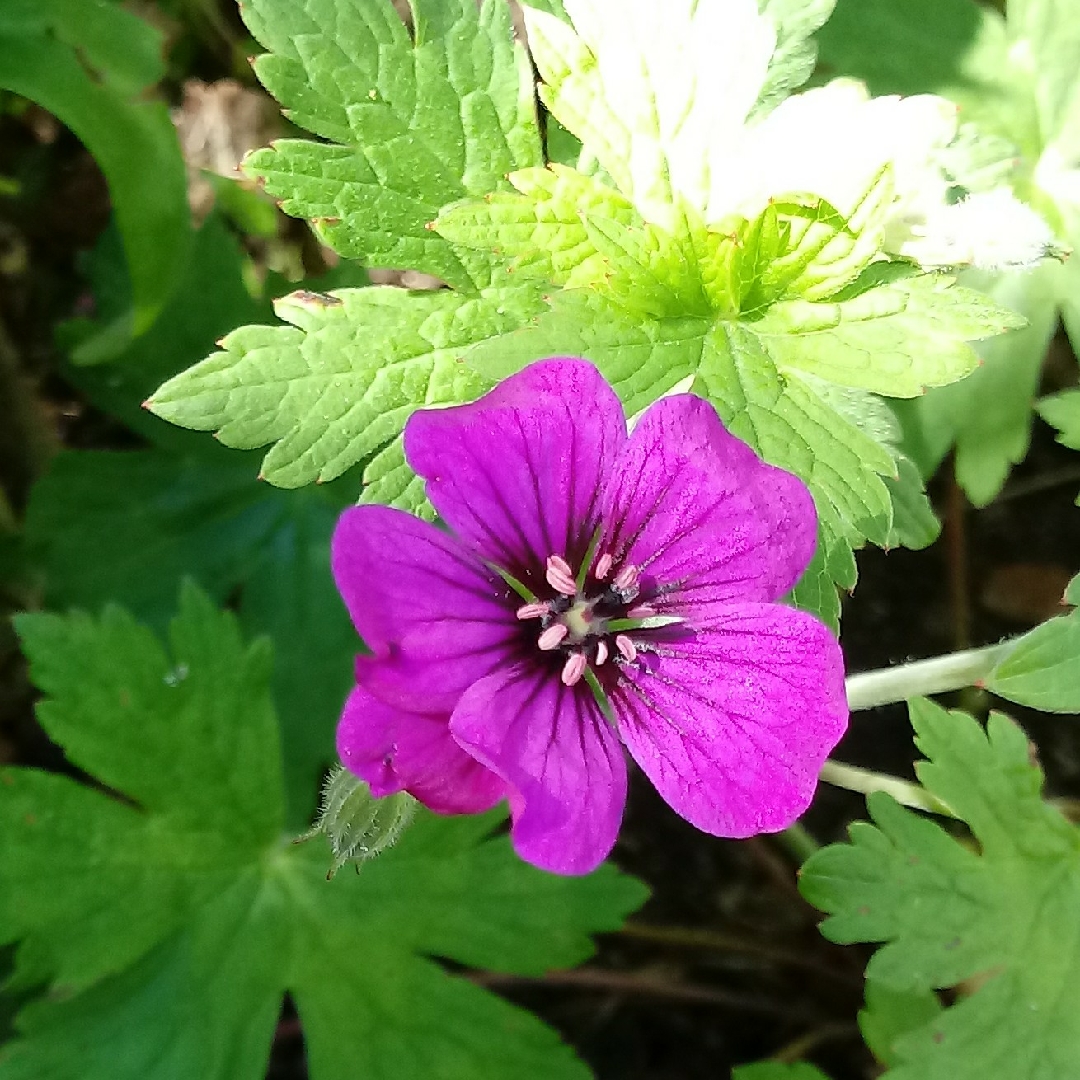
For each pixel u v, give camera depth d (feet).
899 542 0.33
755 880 0.47
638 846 0.47
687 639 0.25
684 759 0.24
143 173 0.38
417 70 0.31
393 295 0.31
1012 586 0.51
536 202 0.28
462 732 0.21
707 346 0.28
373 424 0.30
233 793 0.35
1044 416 0.35
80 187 0.50
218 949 0.34
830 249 0.27
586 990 0.45
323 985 0.34
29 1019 0.33
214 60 0.49
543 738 0.23
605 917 0.34
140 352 0.43
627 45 0.28
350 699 0.21
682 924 0.46
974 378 0.39
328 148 0.30
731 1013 0.45
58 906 0.32
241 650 0.35
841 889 0.31
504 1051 0.34
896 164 0.28
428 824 0.34
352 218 0.31
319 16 0.30
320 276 0.42
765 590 0.24
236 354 0.30
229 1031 0.33
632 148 0.28
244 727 0.35
